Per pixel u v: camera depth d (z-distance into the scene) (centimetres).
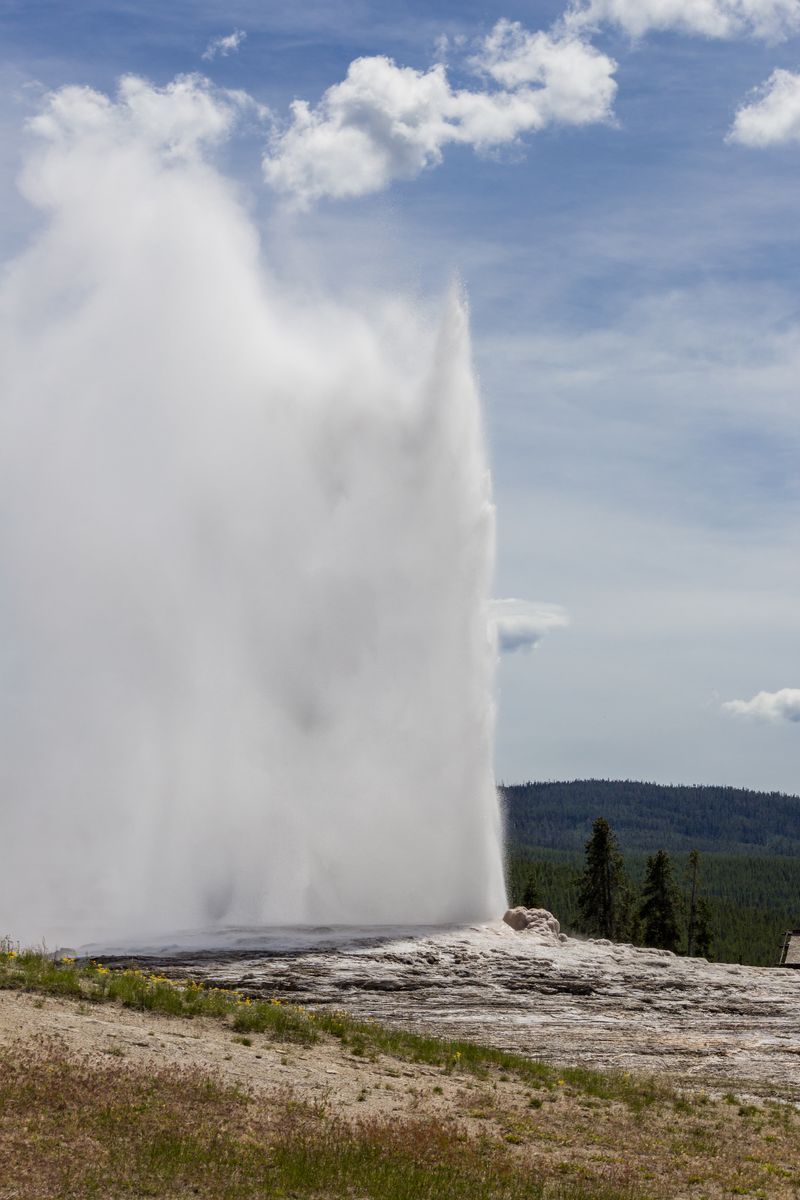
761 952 15162
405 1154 1734
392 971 3844
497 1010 3459
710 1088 2583
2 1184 1357
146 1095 1758
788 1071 2803
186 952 3966
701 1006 3700
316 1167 1605
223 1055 2095
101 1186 1410
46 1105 1630
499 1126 2020
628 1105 2319
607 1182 1777
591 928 10006
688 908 11894
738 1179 1877
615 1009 3594
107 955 3897
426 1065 2419
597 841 10069
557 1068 2642
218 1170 1532
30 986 2328
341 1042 2452
